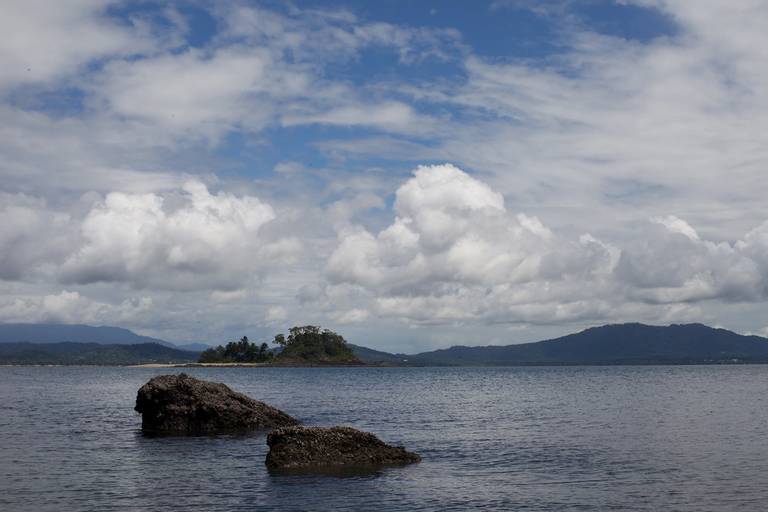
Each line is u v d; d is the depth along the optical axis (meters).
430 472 34.66
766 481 31.88
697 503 27.70
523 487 30.92
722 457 38.81
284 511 26.72
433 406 81.38
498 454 40.66
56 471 34.88
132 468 35.81
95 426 56.56
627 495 29.19
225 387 56.38
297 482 32.12
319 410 74.25
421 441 47.03
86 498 28.75
